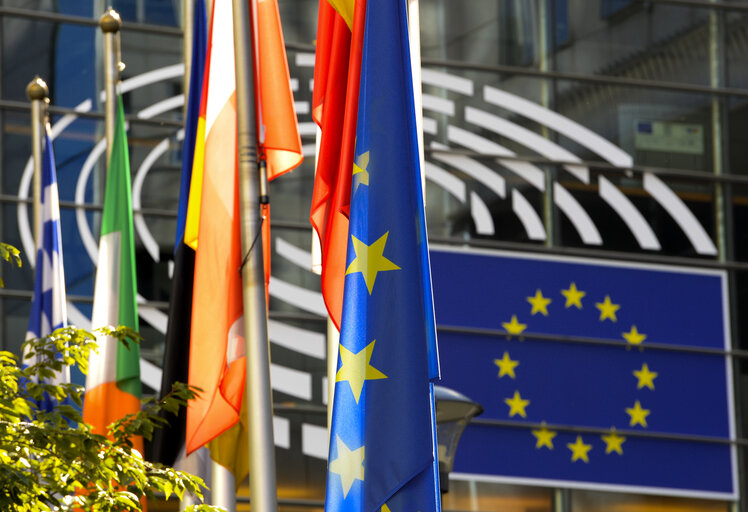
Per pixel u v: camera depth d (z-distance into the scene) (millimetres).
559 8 32188
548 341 30484
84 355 14172
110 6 29656
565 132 31578
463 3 31641
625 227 31484
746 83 33000
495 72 31500
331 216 14273
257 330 13617
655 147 32094
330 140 14422
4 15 29156
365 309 12547
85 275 28281
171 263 28531
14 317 27797
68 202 28500
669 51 32656
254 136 14117
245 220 13914
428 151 30703
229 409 14898
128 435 13734
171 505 26766
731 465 30781
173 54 29719
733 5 33312
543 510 29625
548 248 30906
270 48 15383
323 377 28875
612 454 30219
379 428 12055
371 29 13484
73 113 28953
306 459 28359
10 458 12148
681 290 31500
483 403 29797
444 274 30219
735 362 31438
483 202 30781
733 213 32250
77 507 13633
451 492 29219
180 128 29344
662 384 30875
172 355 17406
